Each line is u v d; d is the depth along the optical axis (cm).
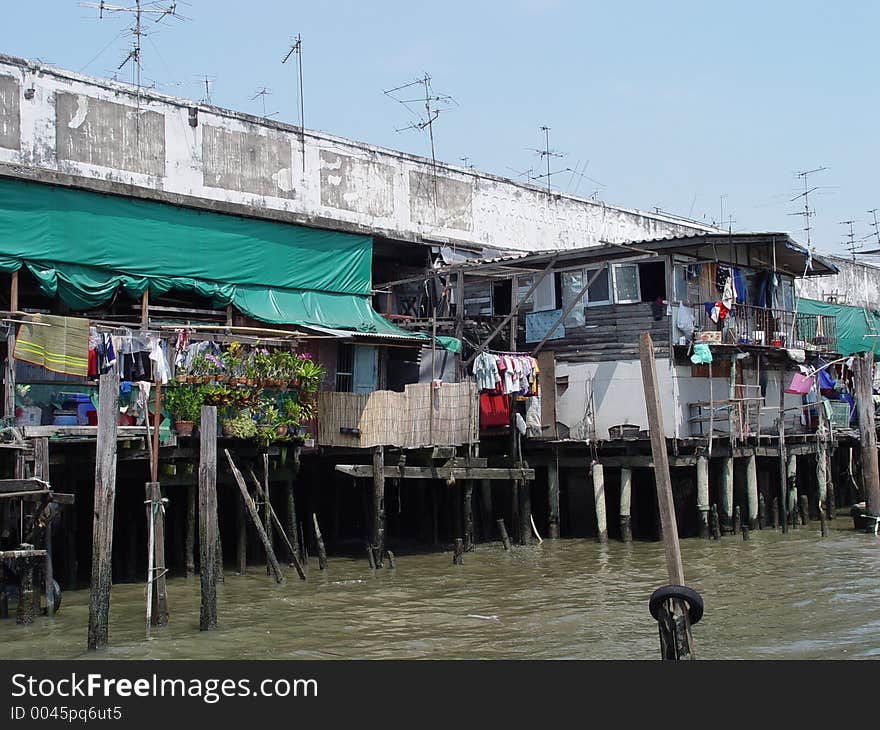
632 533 2462
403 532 2394
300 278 2131
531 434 2412
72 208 1794
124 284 1858
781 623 1460
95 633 1245
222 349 1769
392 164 2855
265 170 2570
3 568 1378
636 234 3759
